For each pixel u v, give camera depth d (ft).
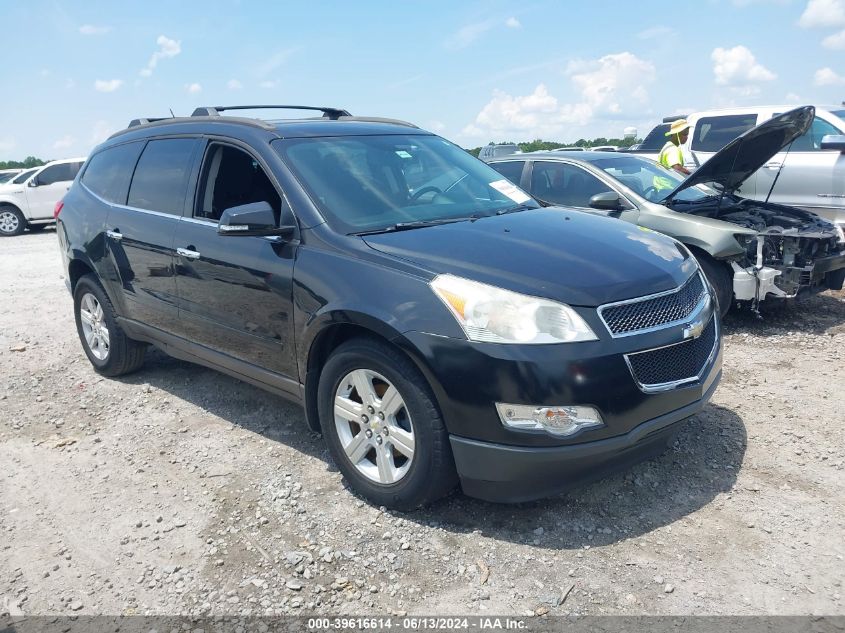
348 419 11.71
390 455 11.23
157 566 10.34
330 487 12.35
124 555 10.64
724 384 16.60
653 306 10.58
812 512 10.97
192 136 15.48
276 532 11.02
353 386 11.63
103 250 17.22
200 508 11.86
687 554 10.05
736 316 22.97
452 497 11.80
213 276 13.85
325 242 11.95
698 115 34.68
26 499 12.49
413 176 14.28
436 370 10.06
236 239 13.37
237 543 10.78
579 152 24.80
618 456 10.19
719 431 13.97
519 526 10.89
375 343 10.97
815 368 17.54
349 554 10.34
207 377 18.52
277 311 12.53
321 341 11.97
